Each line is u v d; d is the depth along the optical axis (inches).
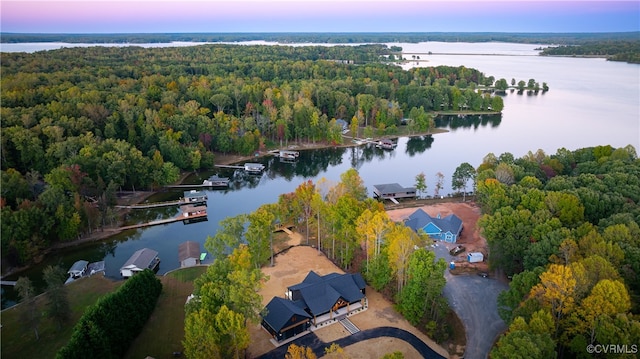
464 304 3339.1
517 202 4259.4
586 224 3400.6
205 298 2721.5
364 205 4033.0
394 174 6850.4
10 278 3890.3
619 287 2406.5
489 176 5128.0
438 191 6033.5
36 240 4104.3
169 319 3169.3
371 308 3319.4
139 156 5861.2
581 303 2474.2
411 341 2942.9
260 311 2824.8
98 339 2571.4
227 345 2600.9
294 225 4746.6
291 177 6825.8
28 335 3011.8
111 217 4904.0
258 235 3698.3
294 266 3944.4
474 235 4557.1
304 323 3043.8
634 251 2928.2
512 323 2532.0
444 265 3009.4
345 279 3373.5
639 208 3752.5
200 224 5078.7
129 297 2997.0
